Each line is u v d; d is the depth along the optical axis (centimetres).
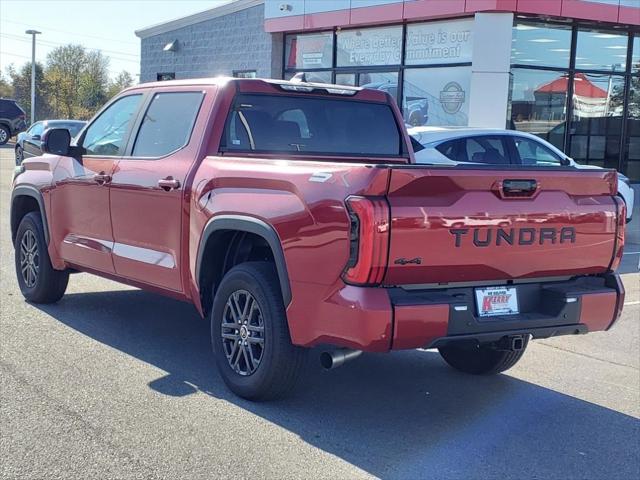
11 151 3512
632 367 666
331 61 2061
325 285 465
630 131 1933
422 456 461
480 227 468
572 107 1827
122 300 818
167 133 630
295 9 2081
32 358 612
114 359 618
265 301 509
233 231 555
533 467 452
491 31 1647
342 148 655
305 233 475
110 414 504
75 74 6706
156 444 461
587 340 751
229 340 548
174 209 591
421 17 1758
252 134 611
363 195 443
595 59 1838
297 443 473
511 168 478
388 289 457
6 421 486
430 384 600
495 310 493
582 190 512
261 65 2266
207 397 542
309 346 488
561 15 1670
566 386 608
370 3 1867
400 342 452
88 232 695
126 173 642
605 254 525
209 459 443
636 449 484
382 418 522
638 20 1762
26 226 777
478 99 1680
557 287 514
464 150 1119
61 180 722
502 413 541
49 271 759
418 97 1842
